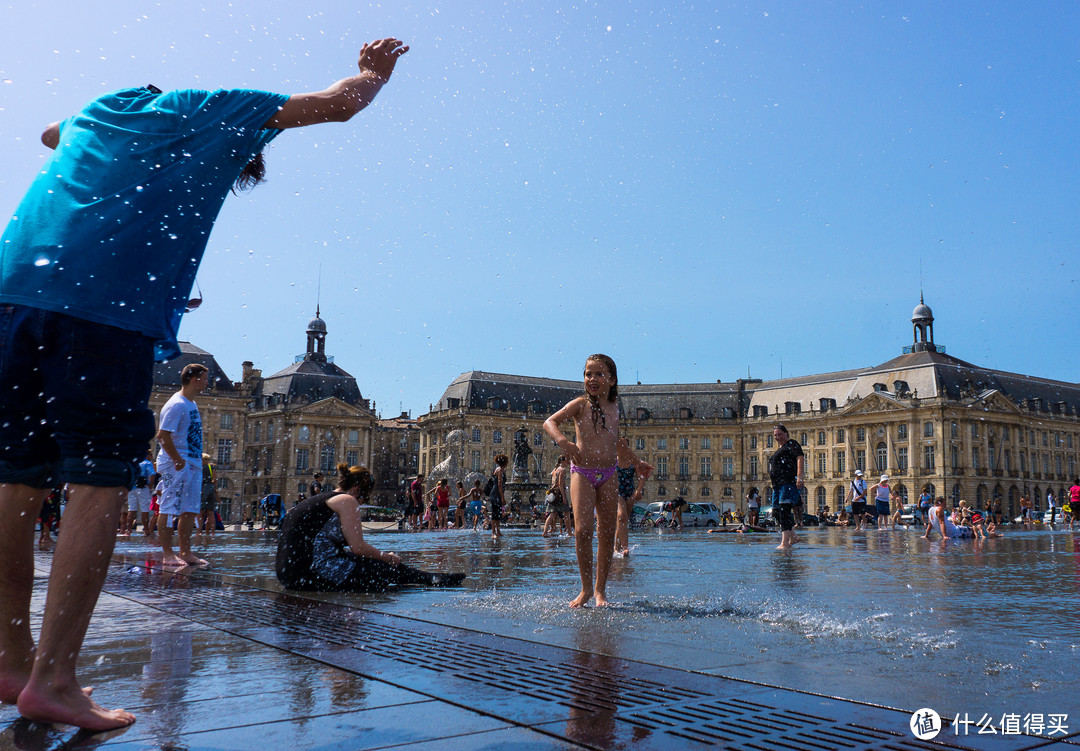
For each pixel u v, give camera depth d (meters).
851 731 2.09
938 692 2.48
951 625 3.83
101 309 2.24
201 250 2.52
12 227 2.31
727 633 3.58
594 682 2.62
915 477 83.00
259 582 6.03
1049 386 97.38
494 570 7.33
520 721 2.16
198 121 2.49
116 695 2.46
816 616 4.12
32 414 2.30
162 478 7.89
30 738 2.03
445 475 50.00
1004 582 6.17
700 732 2.07
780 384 100.12
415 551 11.12
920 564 8.31
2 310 2.24
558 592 5.33
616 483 4.78
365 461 91.38
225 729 2.10
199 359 77.62
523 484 49.56
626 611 4.32
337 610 4.38
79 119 2.46
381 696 2.44
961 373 86.94
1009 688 2.53
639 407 103.06
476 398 94.75
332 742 1.98
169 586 5.72
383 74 2.83
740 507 97.56
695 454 100.12
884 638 3.47
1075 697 2.42
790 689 2.52
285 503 86.81
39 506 2.44
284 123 2.62
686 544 13.79
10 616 2.38
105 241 2.28
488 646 3.26
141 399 2.34
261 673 2.76
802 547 12.55
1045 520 46.19
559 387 100.12
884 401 85.94
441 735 2.04
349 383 93.69
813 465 93.25
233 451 80.75
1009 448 86.94
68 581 2.14
